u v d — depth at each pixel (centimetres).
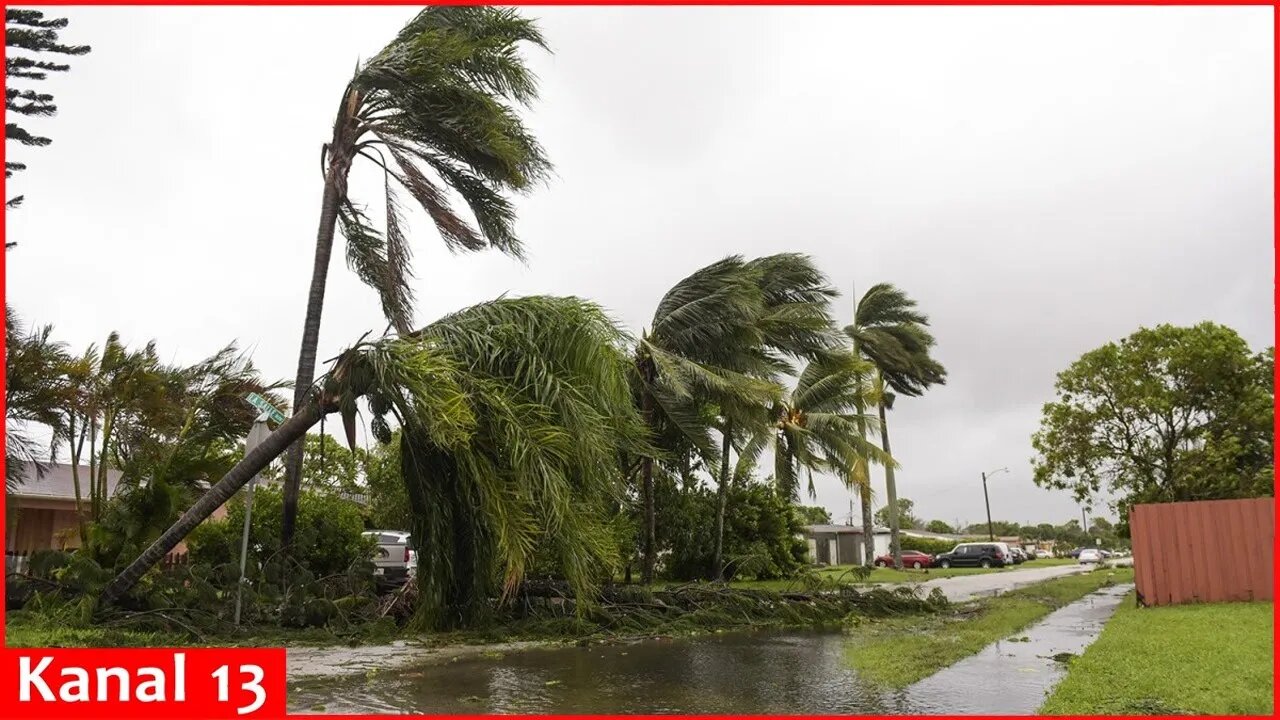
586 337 1183
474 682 838
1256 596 1304
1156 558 1374
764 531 2730
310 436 2795
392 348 1098
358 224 1614
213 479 1403
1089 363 2628
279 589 1268
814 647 1110
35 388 1351
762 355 2100
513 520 1073
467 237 1588
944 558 4694
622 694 772
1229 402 2464
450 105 1486
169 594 1173
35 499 1898
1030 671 859
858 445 2602
